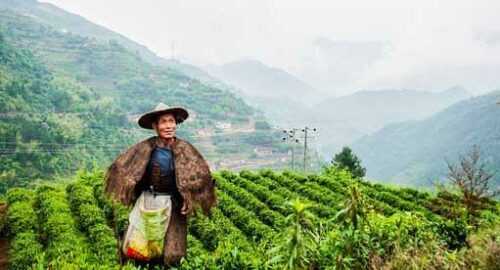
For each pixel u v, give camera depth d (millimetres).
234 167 143000
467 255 8211
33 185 64312
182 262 7922
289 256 6516
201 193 7773
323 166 29141
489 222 13914
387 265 7711
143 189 7867
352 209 7293
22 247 12742
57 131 89562
